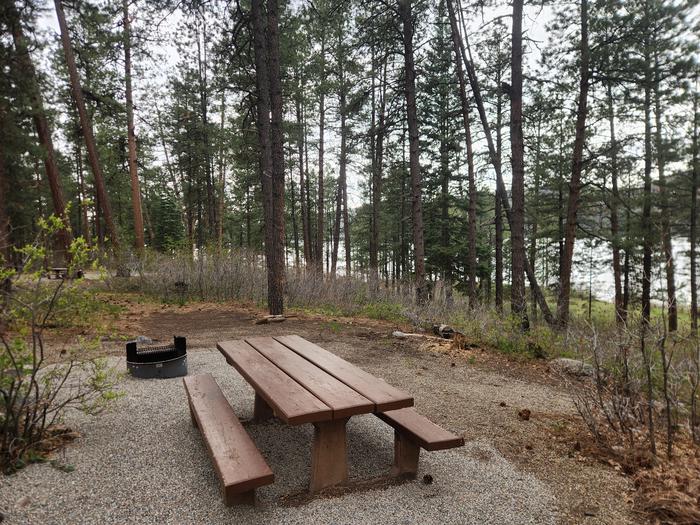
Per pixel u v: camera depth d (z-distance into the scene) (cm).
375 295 1148
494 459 292
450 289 1105
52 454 268
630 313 397
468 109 1452
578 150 1364
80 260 302
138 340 600
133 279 1216
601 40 1266
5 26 1109
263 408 350
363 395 241
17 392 265
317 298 1106
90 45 1530
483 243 2252
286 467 276
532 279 1133
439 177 2216
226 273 1148
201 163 2466
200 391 318
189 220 2931
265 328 773
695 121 1609
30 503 216
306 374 281
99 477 245
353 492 244
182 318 862
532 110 1362
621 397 348
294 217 3069
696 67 1159
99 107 1658
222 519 213
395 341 687
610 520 225
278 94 852
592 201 1720
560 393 453
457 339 659
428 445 233
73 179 3103
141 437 299
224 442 234
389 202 2473
